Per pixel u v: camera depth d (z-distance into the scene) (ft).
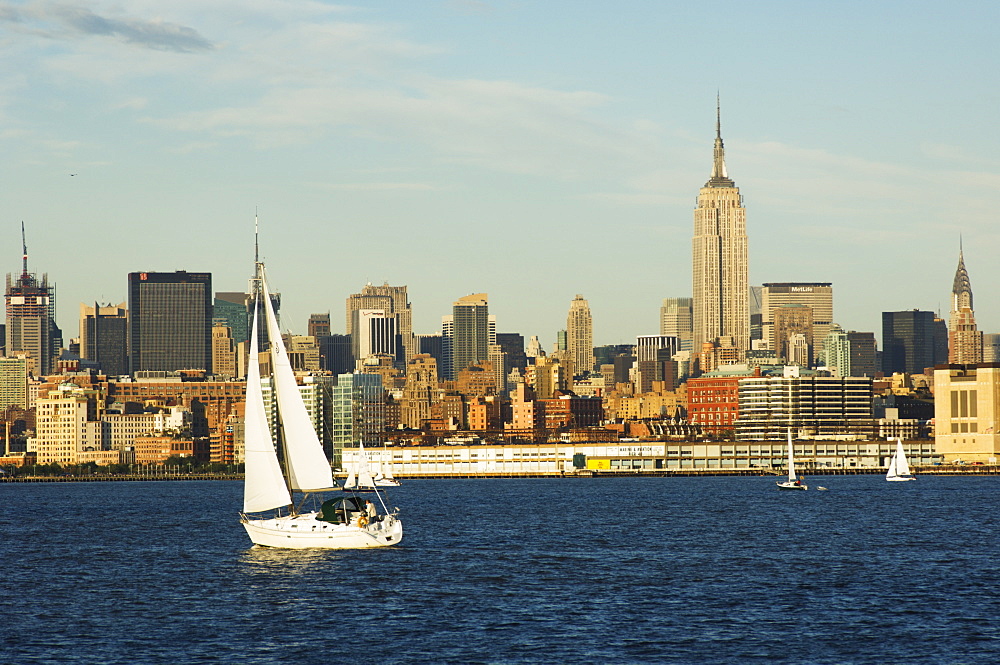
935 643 410.11
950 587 520.83
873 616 454.81
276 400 609.01
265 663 391.04
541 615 458.91
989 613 458.91
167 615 466.70
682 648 404.57
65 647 413.80
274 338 608.60
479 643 413.18
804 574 565.94
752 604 481.87
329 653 401.90
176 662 392.88
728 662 387.34
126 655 402.31
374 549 644.69
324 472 613.52
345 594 504.84
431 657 395.34
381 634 427.74
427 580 541.34
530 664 385.91
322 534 630.74
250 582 538.06
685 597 498.28
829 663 385.91
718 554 653.71
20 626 449.06
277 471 604.90
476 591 512.22
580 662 387.96
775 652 399.44
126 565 627.46
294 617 458.50
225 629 438.81
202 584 538.06
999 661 386.93
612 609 470.80
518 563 606.96
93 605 492.54
